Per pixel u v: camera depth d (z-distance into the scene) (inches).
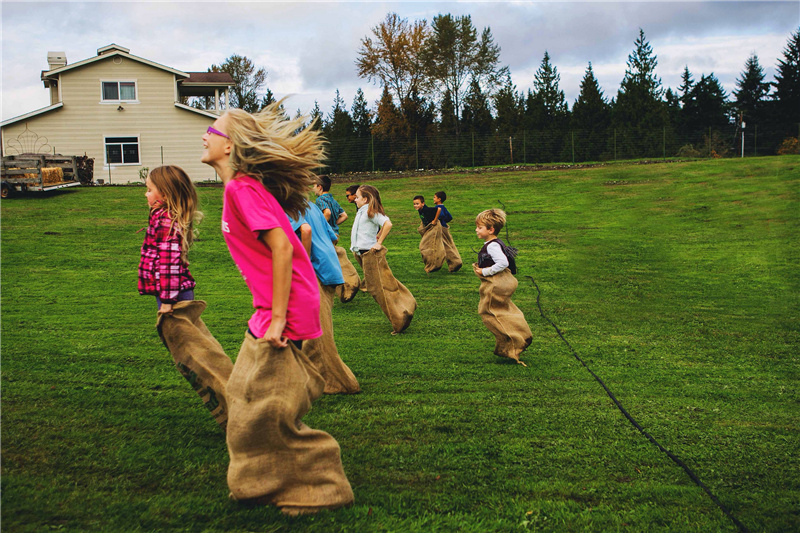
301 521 108.3
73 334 245.3
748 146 1567.4
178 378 192.4
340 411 169.9
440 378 205.2
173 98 1156.5
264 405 108.3
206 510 110.3
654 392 197.2
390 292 265.7
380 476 131.0
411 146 1469.0
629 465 142.0
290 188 117.7
